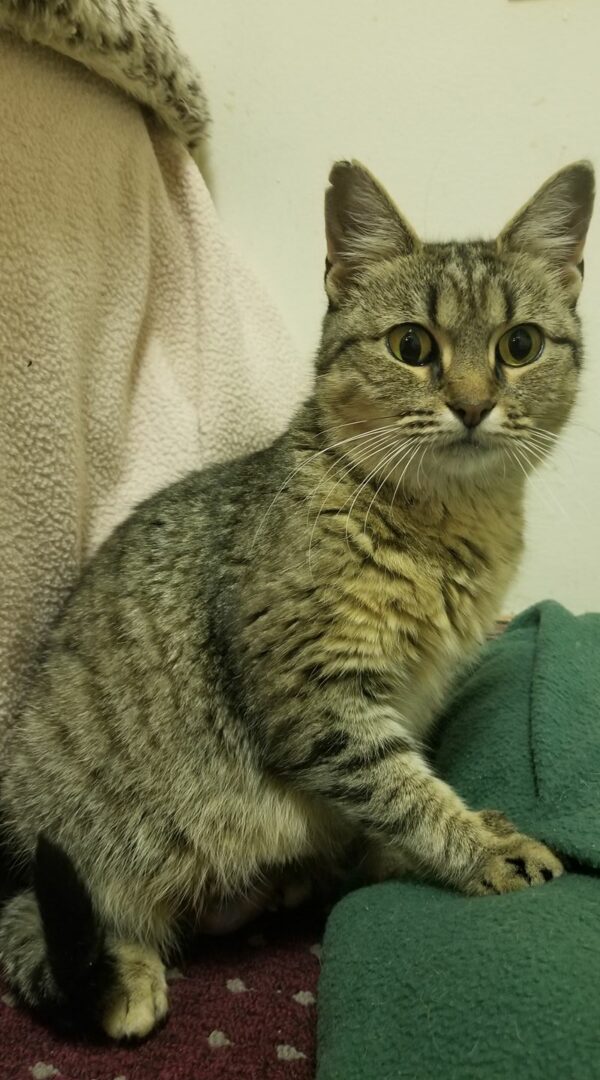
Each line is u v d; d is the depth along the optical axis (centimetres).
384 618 40
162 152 52
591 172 43
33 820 43
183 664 42
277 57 54
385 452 41
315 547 40
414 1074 32
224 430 53
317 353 45
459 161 55
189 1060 36
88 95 46
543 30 52
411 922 36
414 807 39
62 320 44
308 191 56
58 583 46
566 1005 31
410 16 53
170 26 49
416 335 42
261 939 44
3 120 42
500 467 42
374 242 44
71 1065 36
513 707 45
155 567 44
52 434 44
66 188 45
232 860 42
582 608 59
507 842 38
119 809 42
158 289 52
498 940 34
